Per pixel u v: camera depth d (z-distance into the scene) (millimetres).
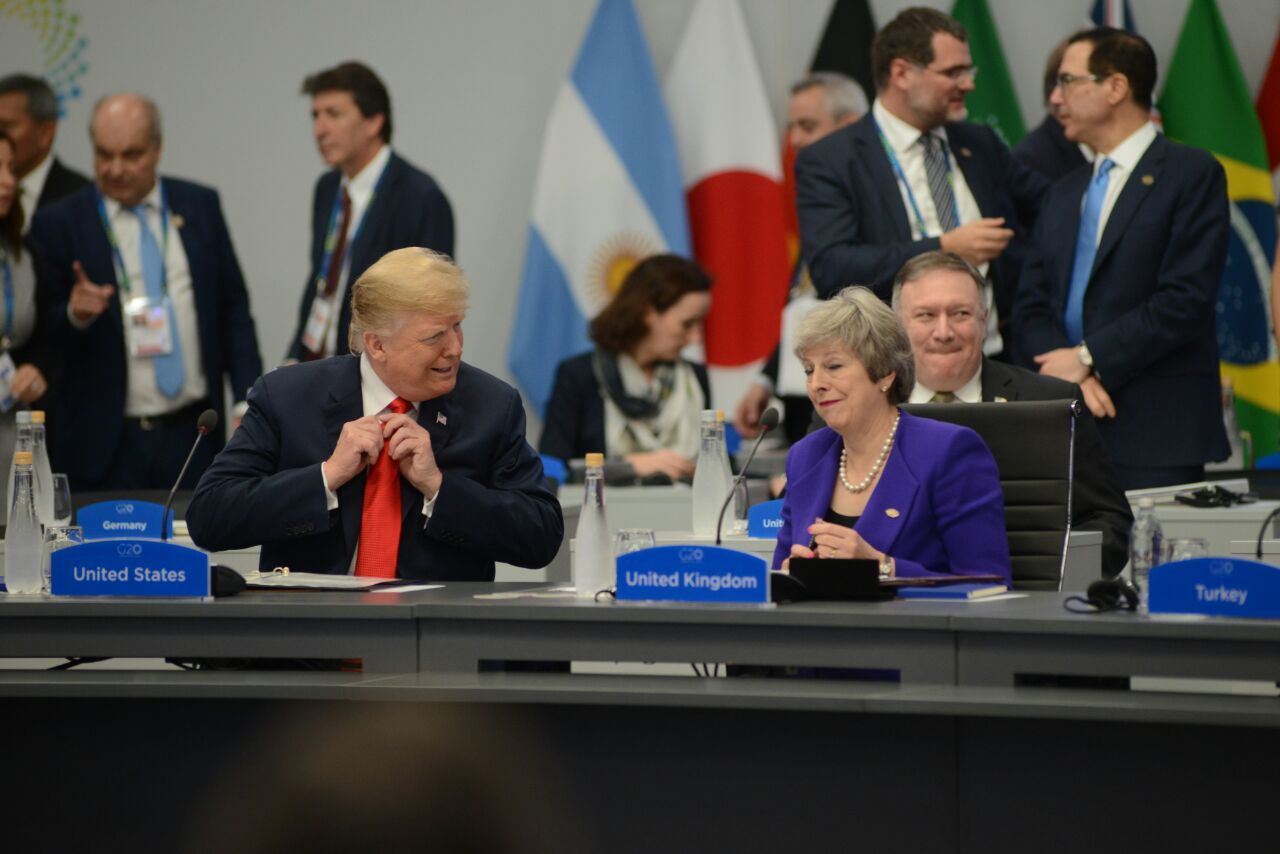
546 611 6715
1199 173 13781
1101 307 13875
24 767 7332
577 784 6832
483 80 21047
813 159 14750
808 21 20188
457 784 6984
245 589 7688
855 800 6488
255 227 21406
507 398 8945
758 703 6258
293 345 18812
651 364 16922
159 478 18547
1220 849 6039
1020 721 6285
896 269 13773
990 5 19672
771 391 19156
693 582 6852
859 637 6418
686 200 20281
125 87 21469
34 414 11172
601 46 20297
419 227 18703
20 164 20859
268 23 21328
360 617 6938
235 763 7160
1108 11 19250
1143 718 5855
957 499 8297
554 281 20203
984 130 15234
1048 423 9102
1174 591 6258
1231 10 18969
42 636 7254
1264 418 18312
